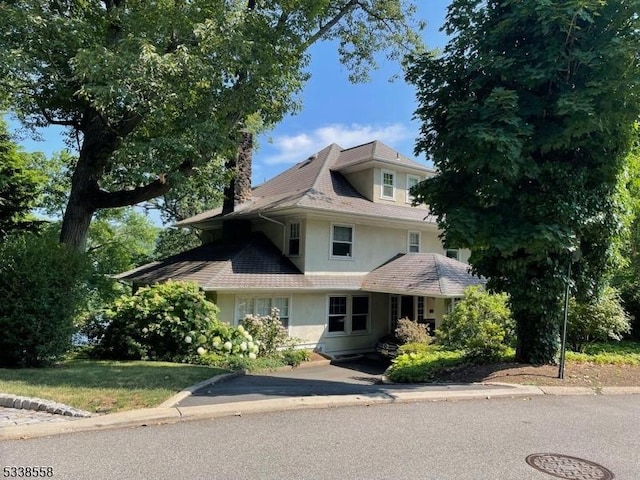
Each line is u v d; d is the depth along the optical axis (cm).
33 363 793
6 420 429
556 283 754
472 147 717
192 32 1052
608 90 665
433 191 834
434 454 379
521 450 396
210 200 2352
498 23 755
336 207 1595
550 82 729
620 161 755
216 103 1109
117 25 1105
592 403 580
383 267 1775
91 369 760
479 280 1589
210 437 405
